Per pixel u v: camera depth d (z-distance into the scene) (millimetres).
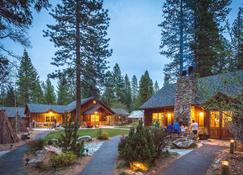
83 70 29531
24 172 11883
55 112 51406
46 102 75938
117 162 12414
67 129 14555
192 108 23328
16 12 12438
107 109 45812
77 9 29297
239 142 14289
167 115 27906
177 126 20375
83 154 14453
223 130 20234
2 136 23500
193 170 10781
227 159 11867
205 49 28953
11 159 15352
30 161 12812
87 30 29828
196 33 30328
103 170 11133
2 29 13250
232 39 10000
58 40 28594
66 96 76250
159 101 29812
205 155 13617
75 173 10867
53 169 11609
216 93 13344
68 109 48375
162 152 13664
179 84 24031
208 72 30016
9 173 11812
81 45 29469
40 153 14242
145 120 31875
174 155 13750
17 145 22562
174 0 31641
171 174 10336
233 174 9453
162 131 14047
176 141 17000
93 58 30047
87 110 44938
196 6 30594
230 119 11281
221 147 16000
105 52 30469
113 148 16859
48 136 26016
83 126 39656
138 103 64375
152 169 11203
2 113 24297
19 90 63750
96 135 23844
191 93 22406
